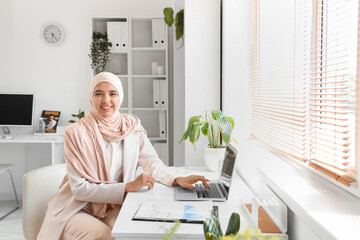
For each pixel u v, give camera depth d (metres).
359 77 1.06
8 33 4.36
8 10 4.34
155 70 4.31
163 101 4.26
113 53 4.34
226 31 2.78
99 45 4.10
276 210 1.36
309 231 1.19
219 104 3.02
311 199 1.23
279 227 1.37
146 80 4.46
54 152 3.86
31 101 4.27
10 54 4.38
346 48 1.30
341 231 0.93
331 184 1.44
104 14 4.38
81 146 1.90
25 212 1.96
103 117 2.01
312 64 1.64
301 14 1.82
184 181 1.90
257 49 2.65
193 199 1.66
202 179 1.88
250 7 2.76
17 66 4.39
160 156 4.24
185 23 2.98
